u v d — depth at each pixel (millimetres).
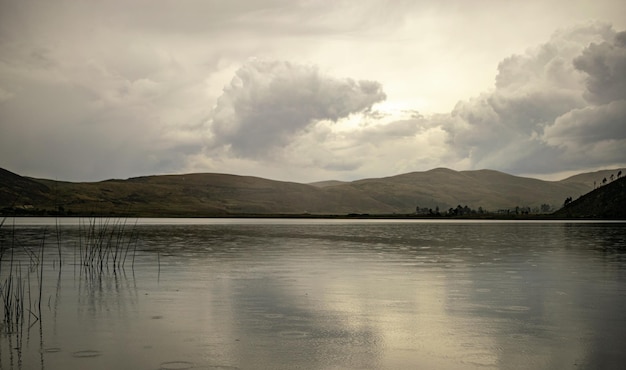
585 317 17562
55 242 52438
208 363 12719
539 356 13250
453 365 12578
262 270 30203
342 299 20812
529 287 23797
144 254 40656
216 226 115938
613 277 27078
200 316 17812
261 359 13039
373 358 13125
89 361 12852
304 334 15414
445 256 39125
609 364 12633
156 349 13875
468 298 21000
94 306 19609
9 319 17391
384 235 74250
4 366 12453
